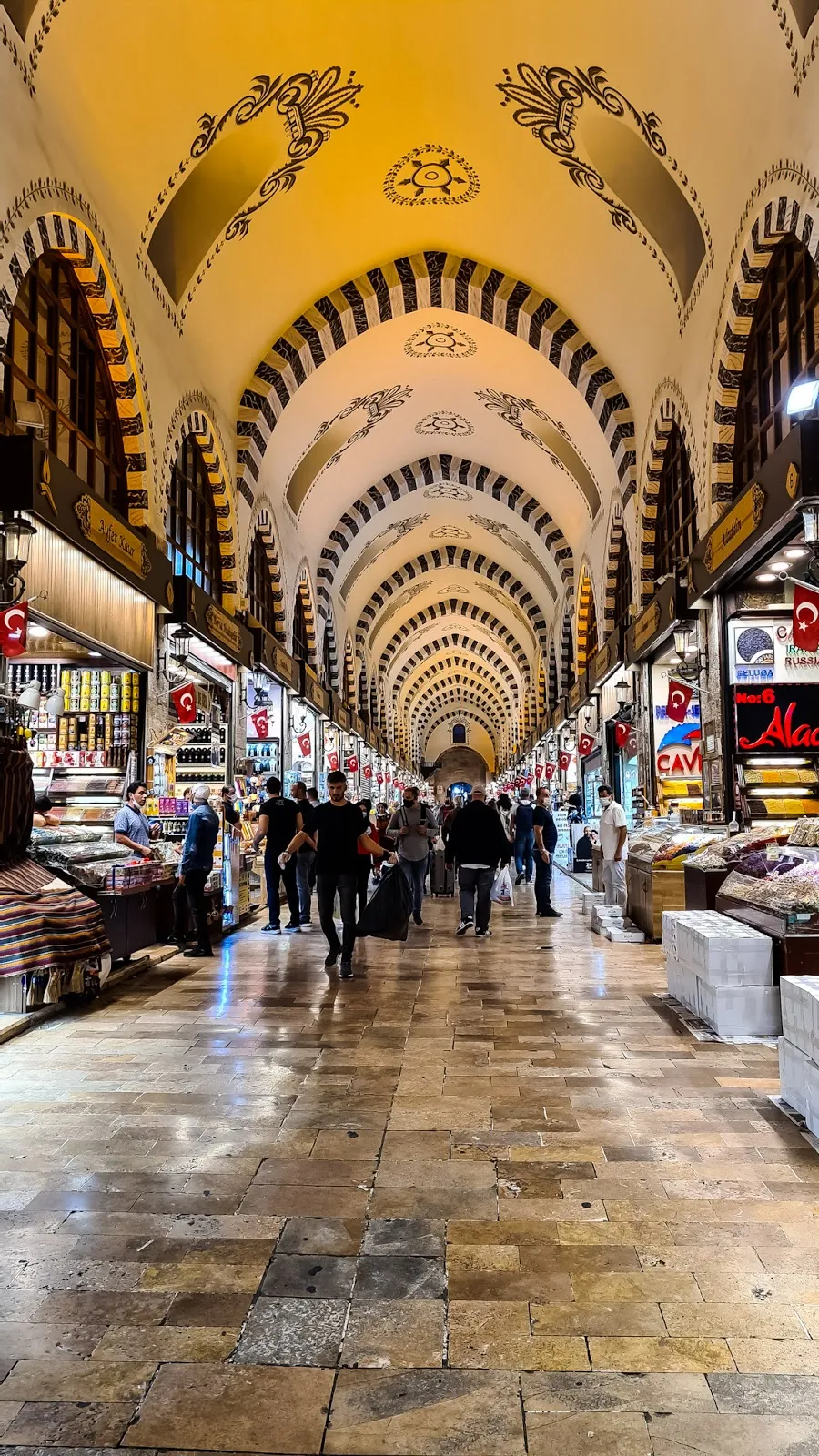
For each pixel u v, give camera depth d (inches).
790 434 248.1
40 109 233.9
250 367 446.9
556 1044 178.7
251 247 377.4
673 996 222.4
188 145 303.4
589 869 710.5
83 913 213.5
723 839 289.4
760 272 290.5
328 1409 71.2
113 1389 73.8
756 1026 184.2
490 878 345.1
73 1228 101.7
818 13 218.4
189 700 349.4
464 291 456.1
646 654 455.8
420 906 383.9
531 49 308.7
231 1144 126.0
